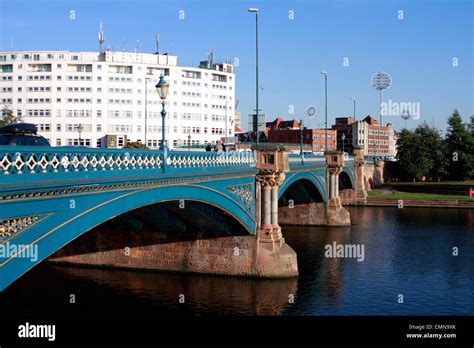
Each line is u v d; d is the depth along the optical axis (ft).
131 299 110.83
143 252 134.21
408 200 306.35
